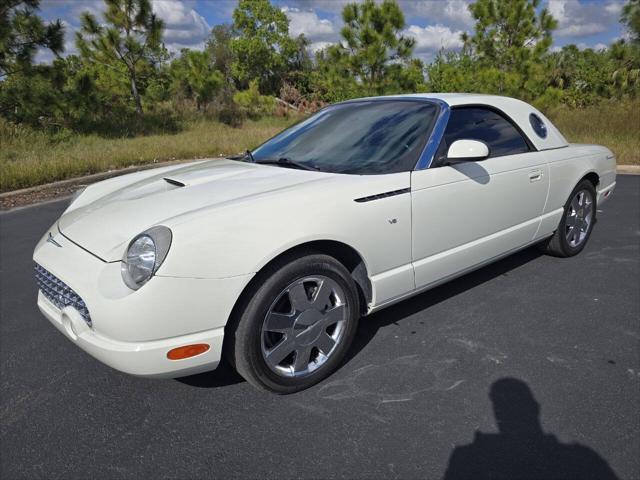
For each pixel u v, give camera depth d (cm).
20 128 1182
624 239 463
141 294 193
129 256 201
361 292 264
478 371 254
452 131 297
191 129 1648
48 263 230
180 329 200
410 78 1314
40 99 1195
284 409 229
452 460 194
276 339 235
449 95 330
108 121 1508
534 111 374
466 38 1419
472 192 296
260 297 214
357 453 200
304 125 347
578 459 193
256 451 203
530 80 1266
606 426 211
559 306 326
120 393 246
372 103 336
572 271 386
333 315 244
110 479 190
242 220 210
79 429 220
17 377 262
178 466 196
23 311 342
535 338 286
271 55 3994
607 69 1819
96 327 203
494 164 313
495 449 199
